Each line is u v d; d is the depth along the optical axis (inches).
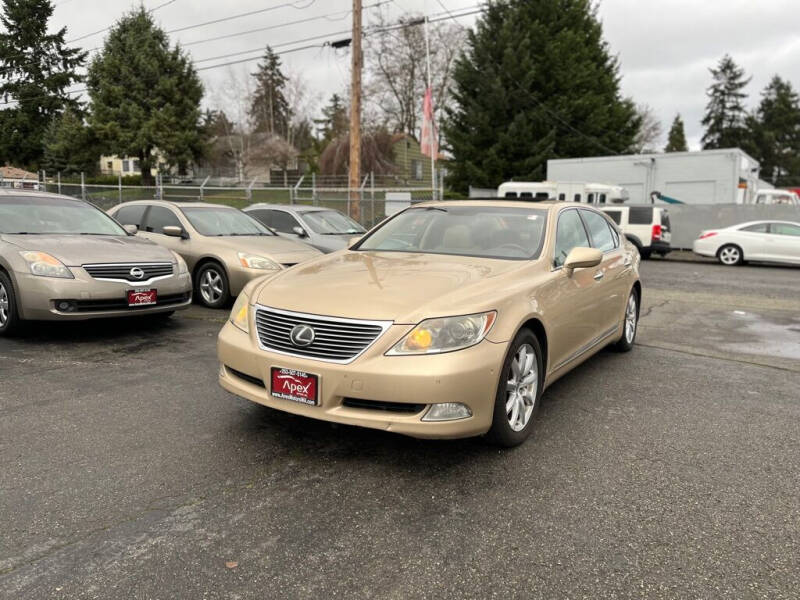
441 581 94.0
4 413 159.5
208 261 321.4
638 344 269.0
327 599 89.2
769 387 202.7
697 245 727.1
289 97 2118.6
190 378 194.1
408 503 117.8
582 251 168.9
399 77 1699.1
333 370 126.4
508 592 91.7
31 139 1806.1
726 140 3021.7
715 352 255.0
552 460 139.4
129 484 122.6
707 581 95.3
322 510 114.5
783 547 105.2
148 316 291.0
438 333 126.6
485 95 1262.3
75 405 166.9
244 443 144.1
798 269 658.8
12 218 259.6
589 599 90.6
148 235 349.4
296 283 148.7
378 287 141.4
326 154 1589.6
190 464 132.4
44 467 129.1
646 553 102.6
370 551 101.3
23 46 1841.8
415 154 1728.6
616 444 150.0
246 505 115.6
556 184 877.8
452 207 201.0
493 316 134.3
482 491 123.4
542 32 1245.7
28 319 231.3
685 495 123.6
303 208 436.8
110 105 1472.7
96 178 1539.1
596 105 1279.5
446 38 1662.2
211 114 2043.6
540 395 155.0
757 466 138.5
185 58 1510.8
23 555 97.8
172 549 100.7
